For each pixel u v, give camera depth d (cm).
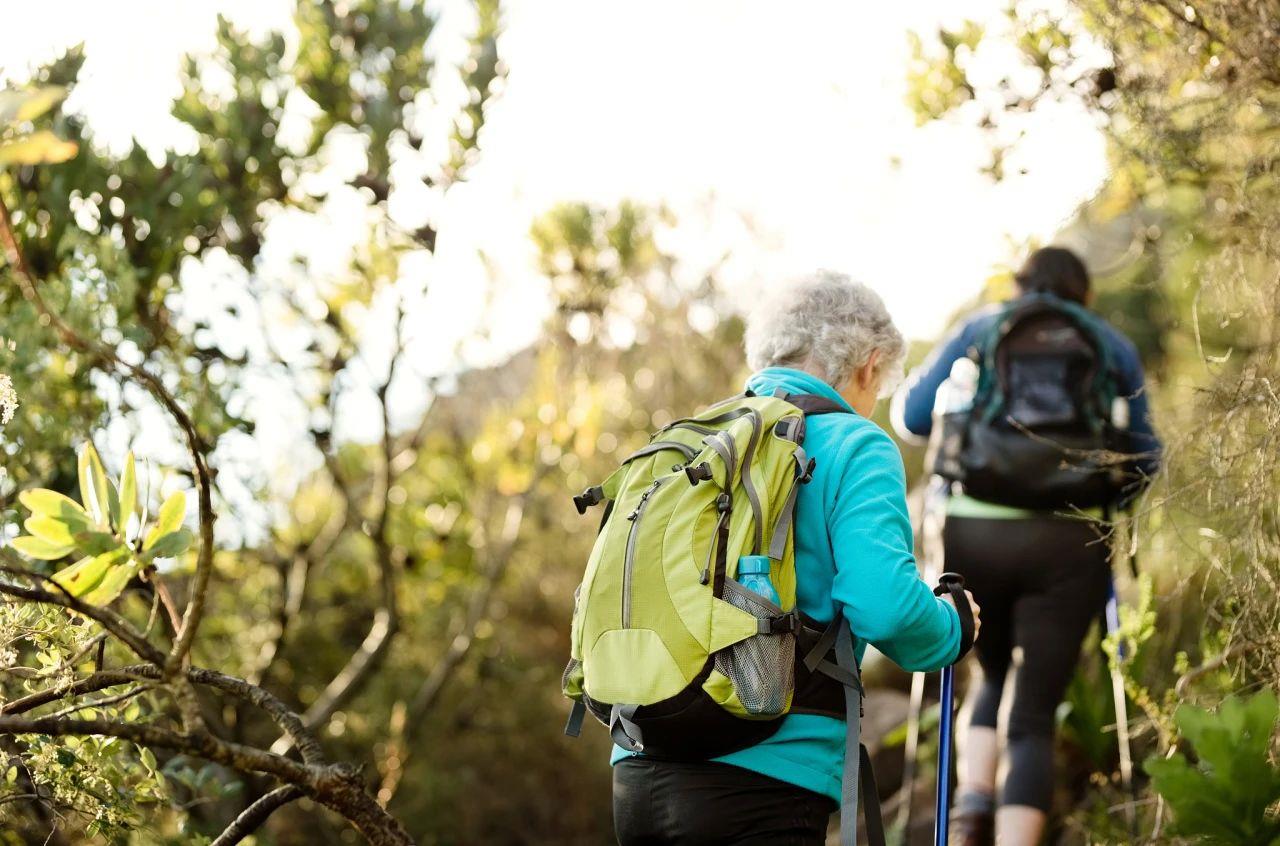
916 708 377
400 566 550
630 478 208
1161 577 338
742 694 185
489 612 627
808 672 198
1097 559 308
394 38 445
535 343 589
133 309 368
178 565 384
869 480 198
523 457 567
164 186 389
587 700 201
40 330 321
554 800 591
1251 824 217
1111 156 314
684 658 187
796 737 196
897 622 189
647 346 685
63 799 223
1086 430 309
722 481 196
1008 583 311
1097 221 370
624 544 197
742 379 684
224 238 434
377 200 448
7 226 153
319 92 443
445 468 574
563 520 665
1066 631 306
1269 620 248
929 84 353
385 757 539
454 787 555
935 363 330
